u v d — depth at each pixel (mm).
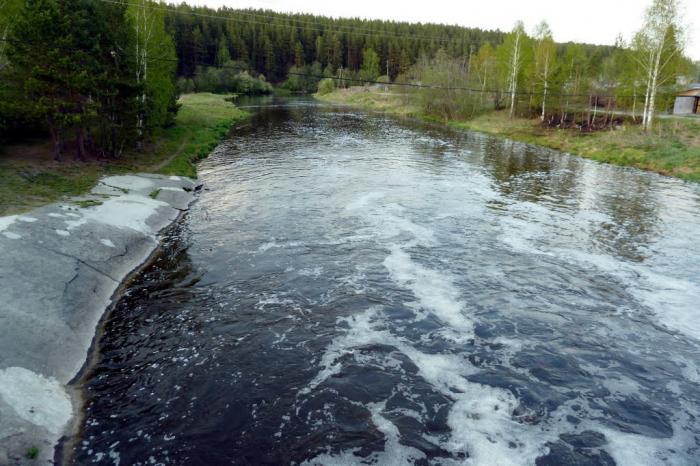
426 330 16375
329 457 11047
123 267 20000
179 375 13883
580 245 24281
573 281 20281
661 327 16906
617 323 17109
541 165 44250
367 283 19703
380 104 104125
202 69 126125
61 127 30953
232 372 14055
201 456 11016
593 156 47938
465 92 77625
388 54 155000
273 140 54875
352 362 14578
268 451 11195
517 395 13289
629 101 59406
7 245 17562
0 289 15227
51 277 16891
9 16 29500
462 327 16641
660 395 13484
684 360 15086
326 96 132500
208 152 45812
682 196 33344
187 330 16156
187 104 81312
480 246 23906
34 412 11547
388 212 28938
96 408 12477
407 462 10930
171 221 26203
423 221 27484
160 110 40781
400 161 44719
